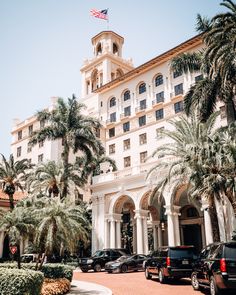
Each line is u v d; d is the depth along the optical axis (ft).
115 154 159.94
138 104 159.94
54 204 48.44
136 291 45.37
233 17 75.05
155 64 153.99
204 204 79.66
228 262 35.86
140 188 99.76
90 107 180.65
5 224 45.01
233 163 59.77
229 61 70.38
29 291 30.89
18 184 118.93
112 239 103.91
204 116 79.87
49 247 45.44
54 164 104.58
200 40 134.41
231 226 74.74
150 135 146.92
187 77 140.26
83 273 81.51
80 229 49.96
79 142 112.78
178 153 68.18
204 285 41.70
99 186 112.06
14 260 87.71
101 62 198.70
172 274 50.90
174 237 85.97
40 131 112.47
